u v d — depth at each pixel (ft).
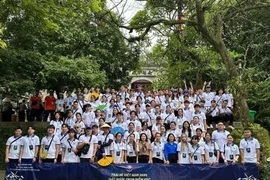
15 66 61.05
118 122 51.08
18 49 61.41
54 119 55.67
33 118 65.36
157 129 50.90
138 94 63.41
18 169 42.42
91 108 55.83
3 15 56.13
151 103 56.49
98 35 81.30
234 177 42.70
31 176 42.14
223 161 44.88
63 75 63.52
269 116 75.25
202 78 87.10
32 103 65.21
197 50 83.25
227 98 64.13
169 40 85.61
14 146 43.14
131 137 45.93
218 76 82.33
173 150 44.50
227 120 61.67
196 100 63.26
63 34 69.15
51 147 43.73
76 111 55.06
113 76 88.28
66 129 45.16
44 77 61.77
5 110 65.41
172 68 86.12
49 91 67.97
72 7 54.60
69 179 41.78
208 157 44.27
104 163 41.81
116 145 44.78
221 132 46.68
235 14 68.13
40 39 65.51
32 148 43.09
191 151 44.16
